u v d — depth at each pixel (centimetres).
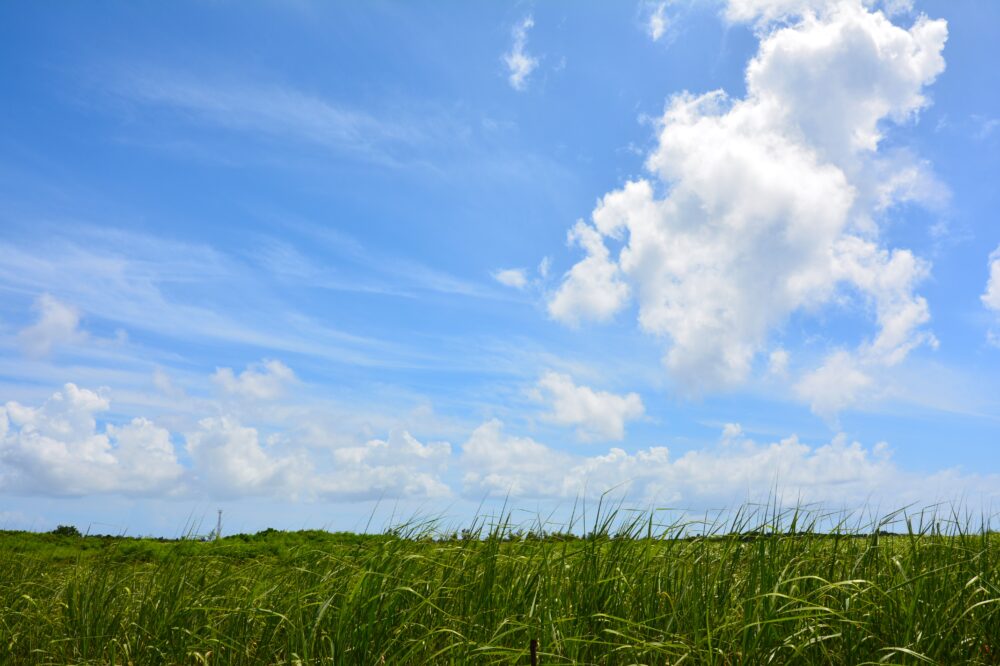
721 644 394
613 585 452
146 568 691
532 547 527
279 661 445
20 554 874
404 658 398
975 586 441
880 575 463
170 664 468
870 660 391
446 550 521
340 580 493
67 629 548
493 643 391
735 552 462
